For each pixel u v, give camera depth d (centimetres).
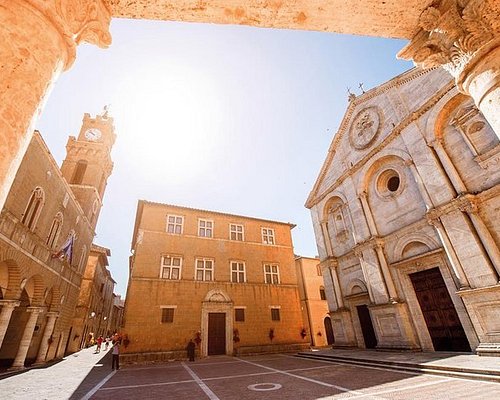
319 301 3081
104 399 835
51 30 199
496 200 1030
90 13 243
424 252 1291
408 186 1429
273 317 2433
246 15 300
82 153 3083
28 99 172
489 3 281
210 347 2098
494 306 959
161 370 1475
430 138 1290
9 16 174
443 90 1266
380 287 1470
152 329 1950
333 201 2072
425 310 1283
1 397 873
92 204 2747
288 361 1611
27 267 1431
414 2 310
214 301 2236
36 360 1753
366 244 1587
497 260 971
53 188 1680
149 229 2308
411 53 360
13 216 1277
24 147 171
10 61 167
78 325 3444
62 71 224
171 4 279
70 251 1942
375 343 1547
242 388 917
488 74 268
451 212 1141
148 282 2091
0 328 1259
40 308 1627
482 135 1112
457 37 304
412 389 712
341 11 307
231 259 2516
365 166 1725
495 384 670
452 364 851
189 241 2416
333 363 1341
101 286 4675
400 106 1535
